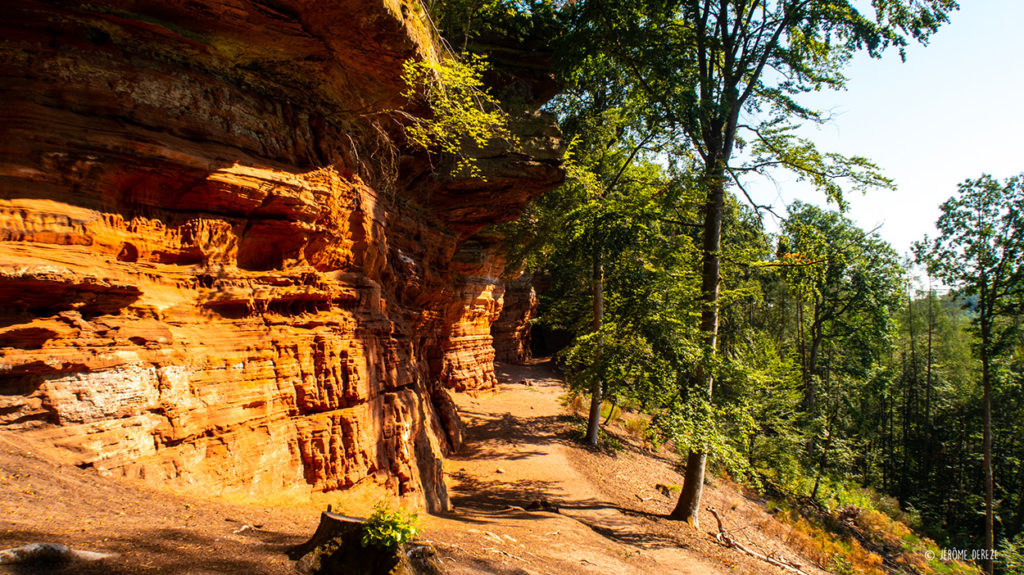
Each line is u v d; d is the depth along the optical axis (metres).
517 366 37.44
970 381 37.59
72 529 4.35
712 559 12.04
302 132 9.23
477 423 21.38
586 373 16.27
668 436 13.44
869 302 29.05
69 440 5.54
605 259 16.44
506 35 18.09
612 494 16.16
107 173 6.46
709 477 20.70
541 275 43.75
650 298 14.59
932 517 31.05
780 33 13.77
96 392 5.88
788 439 21.05
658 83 14.10
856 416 33.16
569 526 11.73
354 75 9.09
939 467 35.56
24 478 4.80
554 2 18.70
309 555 4.76
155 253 7.07
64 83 6.26
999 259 22.59
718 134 14.83
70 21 6.32
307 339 9.05
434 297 16.78
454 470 16.17
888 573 17.31
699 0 14.49
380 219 11.79
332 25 7.63
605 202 15.09
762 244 15.34
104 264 6.36
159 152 6.78
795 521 19.05
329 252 9.91
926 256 24.36
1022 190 21.94
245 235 8.41
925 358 41.62
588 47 14.84
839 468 25.31
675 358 13.96
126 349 6.23
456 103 10.88
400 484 10.66
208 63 7.67
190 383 7.02
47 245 5.84
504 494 14.63
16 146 5.86
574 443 20.53
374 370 10.88
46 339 5.60
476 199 15.50
